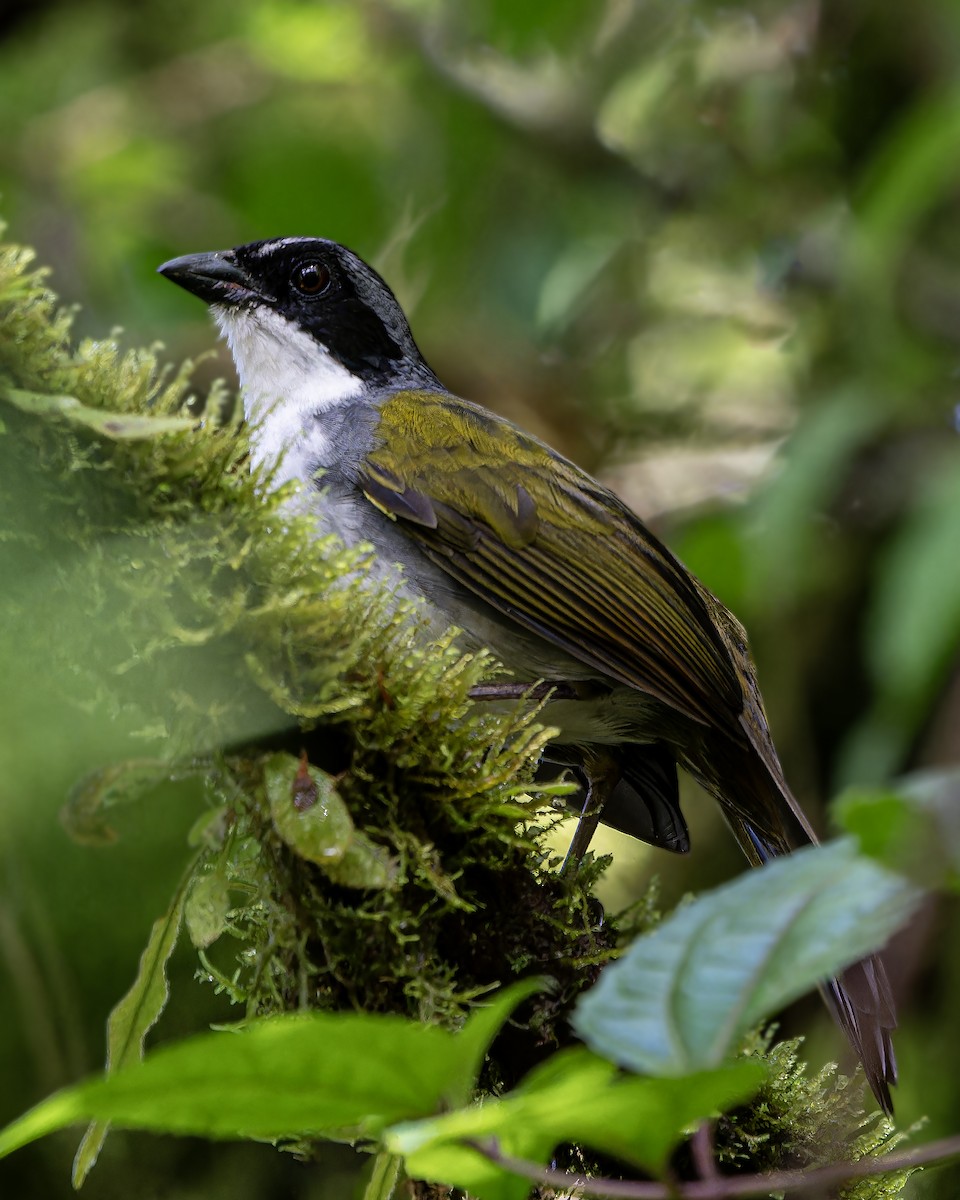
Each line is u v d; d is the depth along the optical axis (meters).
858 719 11.93
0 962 7.20
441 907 5.28
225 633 5.08
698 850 11.52
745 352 13.81
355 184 14.08
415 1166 3.71
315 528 5.42
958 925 10.60
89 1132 5.03
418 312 13.88
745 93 13.68
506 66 13.95
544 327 13.92
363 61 13.94
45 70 14.24
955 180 12.22
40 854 6.47
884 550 11.86
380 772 5.30
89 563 4.99
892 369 11.39
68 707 5.25
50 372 5.08
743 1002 3.21
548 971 5.36
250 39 14.00
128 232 13.82
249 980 5.71
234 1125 3.46
